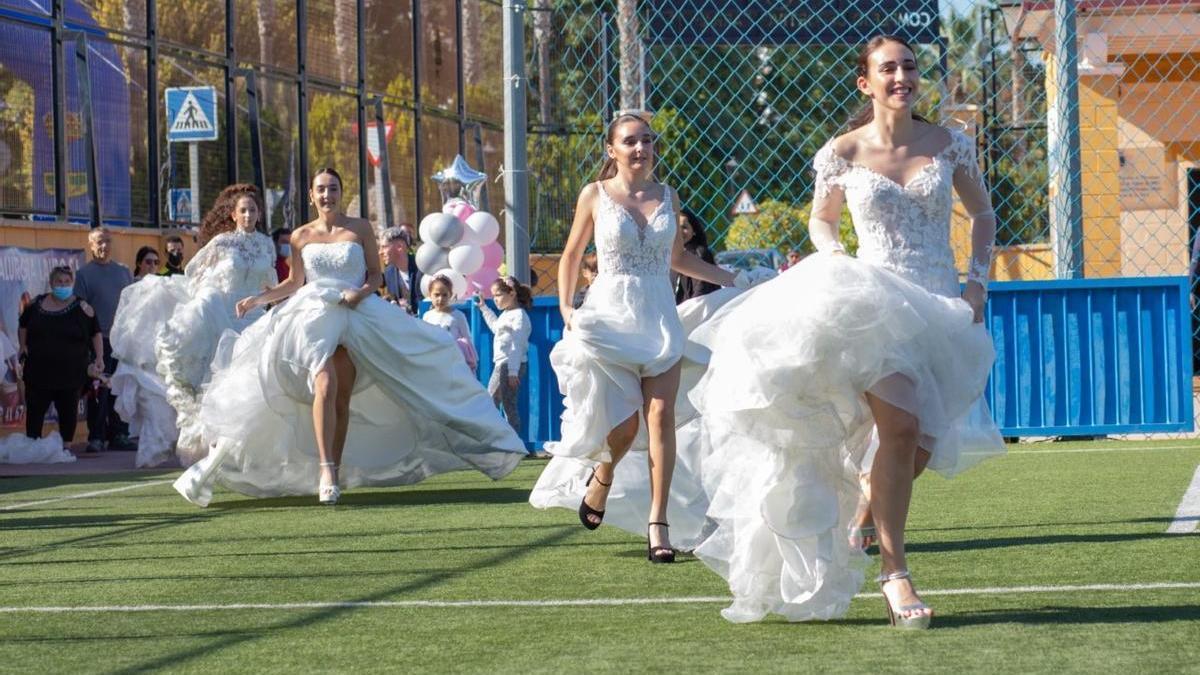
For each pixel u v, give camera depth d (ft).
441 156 95.40
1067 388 54.03
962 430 21.75
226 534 33.24
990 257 21.42
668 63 98.43
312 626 21.17
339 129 84.64
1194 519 30.63
